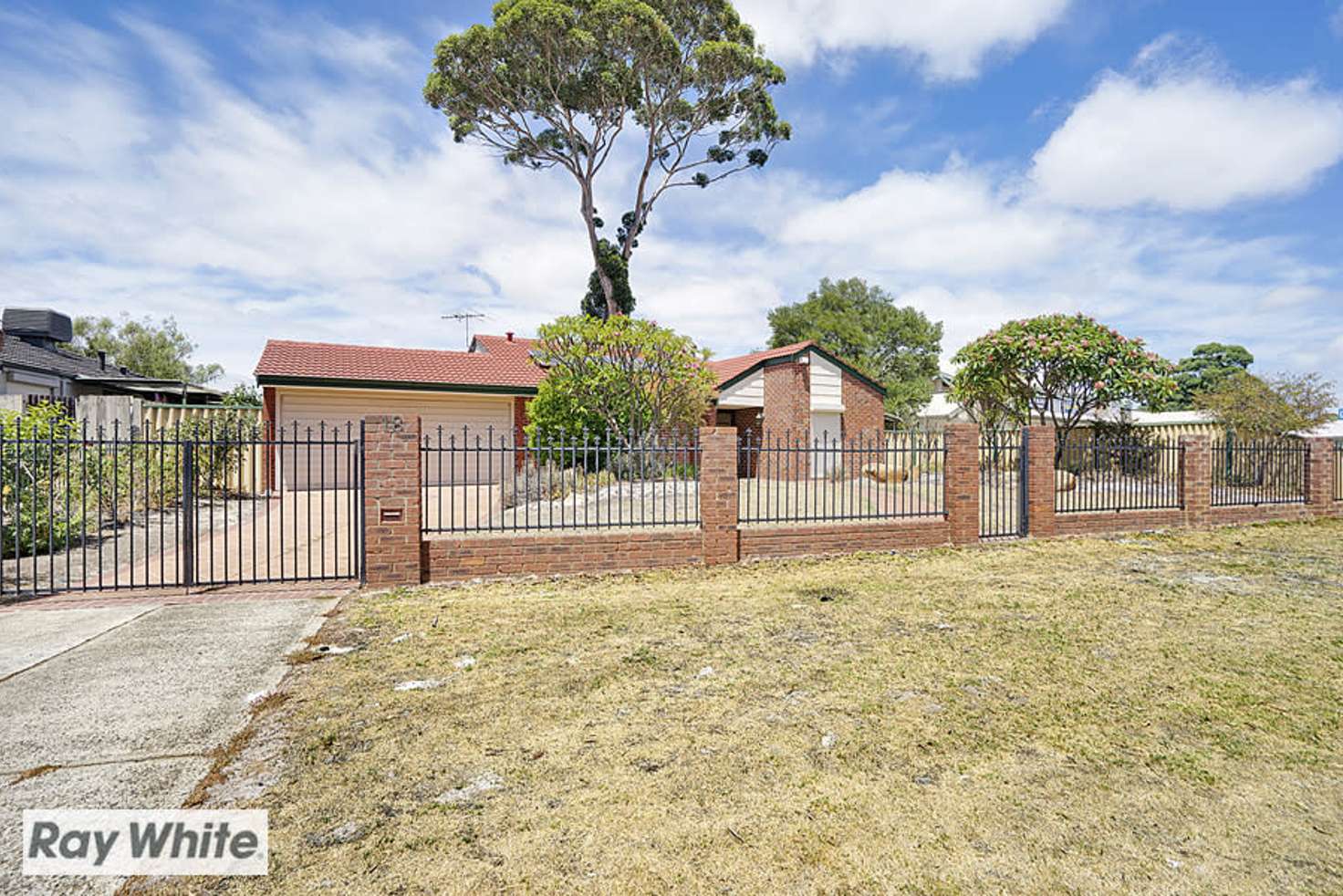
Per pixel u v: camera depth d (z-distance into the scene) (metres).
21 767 3.26
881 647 5.11
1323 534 10.73
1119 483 13.62
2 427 7.16
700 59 21.70
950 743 3.56
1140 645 5.14
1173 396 15.66
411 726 3.74
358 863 2.56
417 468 7.11
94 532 10.22
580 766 3.31
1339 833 2.79
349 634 5.40
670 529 8.44
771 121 24.58
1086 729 3.73
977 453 9.45
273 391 15.98
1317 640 5.28
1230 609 6.16
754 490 15.92
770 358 20.41
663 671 4.61
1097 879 2.49
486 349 21.91
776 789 3.10
